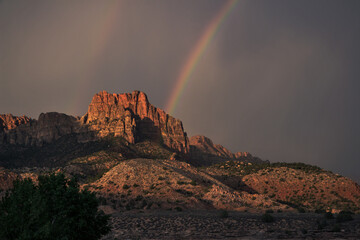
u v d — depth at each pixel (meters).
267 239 42.19
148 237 48.22
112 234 51.12
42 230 26.22
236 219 56.50
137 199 85.12
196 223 55.28
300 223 50.72
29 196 28.55
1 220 26.92
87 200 31.31
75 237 29.53
